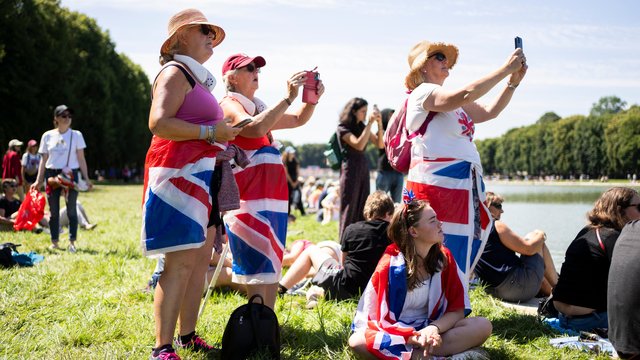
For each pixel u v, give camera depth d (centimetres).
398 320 383
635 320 354
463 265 432
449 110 424
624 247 365
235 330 358
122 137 5519
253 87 430
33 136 3409
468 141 450
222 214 399
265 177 411
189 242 346
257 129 387
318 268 566
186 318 393
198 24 369
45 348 395
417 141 447
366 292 386
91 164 5244
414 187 445
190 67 362
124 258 726
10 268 659
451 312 379
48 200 830
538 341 414
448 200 434
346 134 750
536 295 584
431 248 387
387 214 545
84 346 407
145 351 389
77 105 3934
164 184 349
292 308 508
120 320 455
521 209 1961
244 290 569
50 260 718
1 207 1087
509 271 547
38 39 3362
